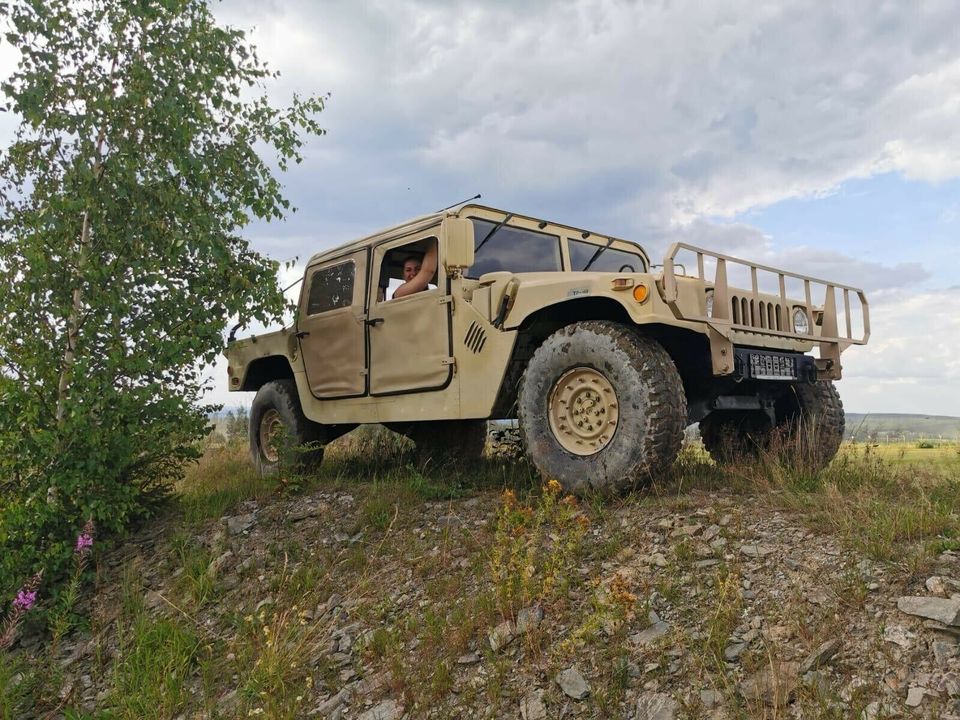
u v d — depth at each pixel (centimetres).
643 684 260
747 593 299
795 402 541
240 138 581
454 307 506
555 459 434
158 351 534
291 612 387
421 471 600
